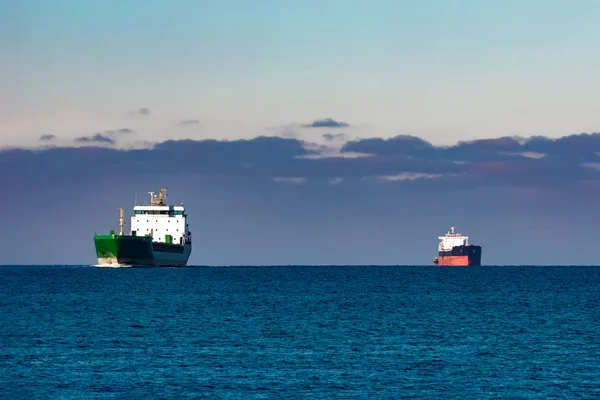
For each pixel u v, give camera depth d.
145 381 136.00
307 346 175.88
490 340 187.38
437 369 148.12
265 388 131.62
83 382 134.88
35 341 180.88
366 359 158.62
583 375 143.12
